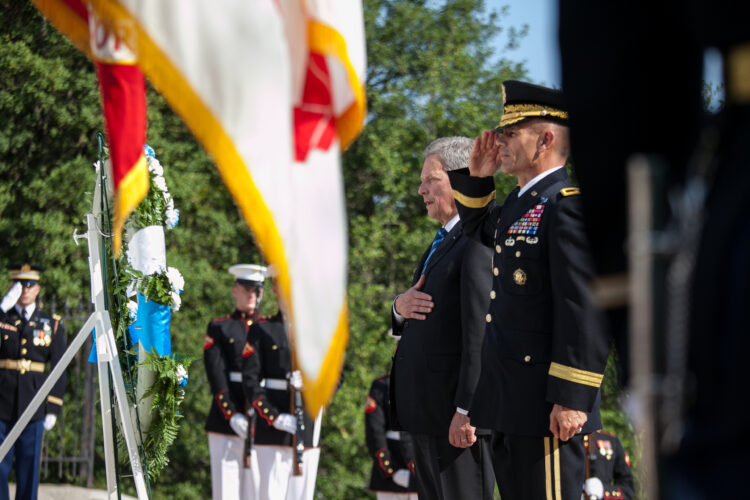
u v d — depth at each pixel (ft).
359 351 112.16
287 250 17.38
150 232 37.73
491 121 126.31
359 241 117.50
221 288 113.60
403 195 121.08
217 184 122.93
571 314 24.59
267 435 65.46
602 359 24.45
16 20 111.04
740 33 9.04
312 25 18.53
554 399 24.67
